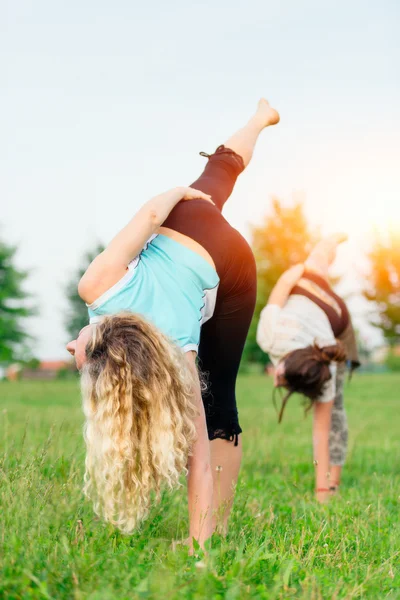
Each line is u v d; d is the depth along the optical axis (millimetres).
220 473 3400
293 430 9078
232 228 3418
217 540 2855
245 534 3137
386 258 33625
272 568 2600
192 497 2771
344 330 5234
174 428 2498
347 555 2873
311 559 2705
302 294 5109
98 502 2648
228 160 4113
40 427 6543
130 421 2420
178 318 2885
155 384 2465
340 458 5066
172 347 2607
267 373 40625
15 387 20375
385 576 2658
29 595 2145
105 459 2445
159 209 3057
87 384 2488
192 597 2152
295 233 40594
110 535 2857
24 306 45562
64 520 2742
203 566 2305
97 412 2443
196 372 2857
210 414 3418
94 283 2836
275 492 4539
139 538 2969
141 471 2480
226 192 3963
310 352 4750
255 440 6820
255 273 3482
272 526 3334
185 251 3133
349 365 5367
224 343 3408
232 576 2373
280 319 4926
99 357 2494
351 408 13188
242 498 3691
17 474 3029
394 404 14312
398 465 6039
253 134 4359
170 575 2266
